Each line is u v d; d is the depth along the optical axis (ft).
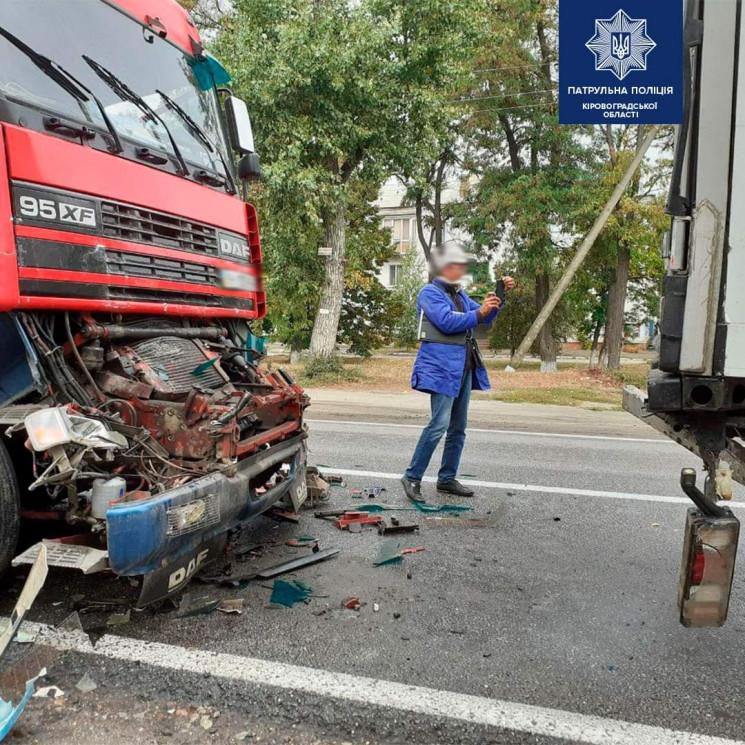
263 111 44.80
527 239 66.74
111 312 11.68
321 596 11.32
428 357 16.33
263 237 52.44
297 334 77.82
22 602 8.27
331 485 18.52
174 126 14.24
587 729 7.82
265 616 10.52
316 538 14.20
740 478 8.59
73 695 8.23
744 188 7.14
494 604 11.20
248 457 11.95
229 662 9.09
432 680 8.78
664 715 8.13
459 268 16.72
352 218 73.15
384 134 47.75
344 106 46.47
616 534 15.02
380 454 23.13
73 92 11.51
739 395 7.53
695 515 7.48
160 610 10.61
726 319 7.29
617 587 12.06
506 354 113.70
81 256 10.71
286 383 14.67
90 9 12.71
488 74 65.98
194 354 13.37
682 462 23.11
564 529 15.29
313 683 8.63
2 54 10.44
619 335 69.62
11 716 7.51
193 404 10.81
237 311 15.29
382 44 44.55
